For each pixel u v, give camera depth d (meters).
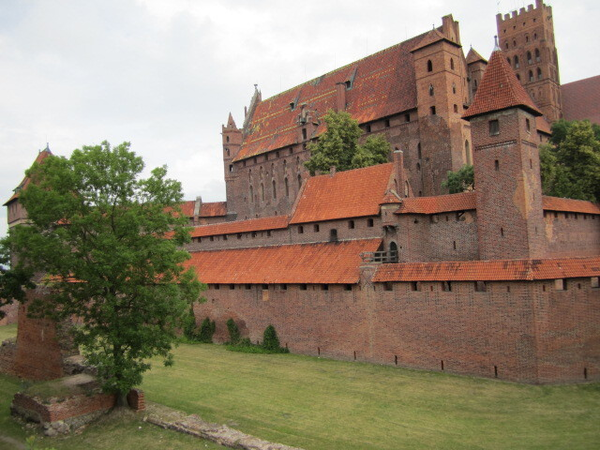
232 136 111.06
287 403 36.19
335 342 48.72
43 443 31.23
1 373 49.41
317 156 72.06
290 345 52.53
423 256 50.69
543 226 46.38
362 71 90.25
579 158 64.25
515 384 37.12
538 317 36.84
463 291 40.25
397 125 77.19
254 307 56.06
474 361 39.62
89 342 34.09
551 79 98.94
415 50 73.56
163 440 30.25
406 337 43.62
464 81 74.69
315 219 57.31
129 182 35.66
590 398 33.72
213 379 43.22
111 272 33.03
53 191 32.84
